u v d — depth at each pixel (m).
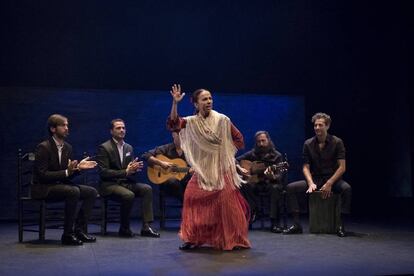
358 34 7.41
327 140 4.86
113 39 6.62
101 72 6.58
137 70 6.70
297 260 3.44
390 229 4.98
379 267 3.19
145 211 4.73
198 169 3.87
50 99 6.23
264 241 4.28
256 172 5.17
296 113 6.90
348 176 7.61
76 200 4.22
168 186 5.18
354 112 7.52
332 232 4.73
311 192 4.73
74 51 6.50
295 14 7.16
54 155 4.33
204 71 6.89
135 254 3.71
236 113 6.72
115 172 4.72
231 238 3.86
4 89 6.12
